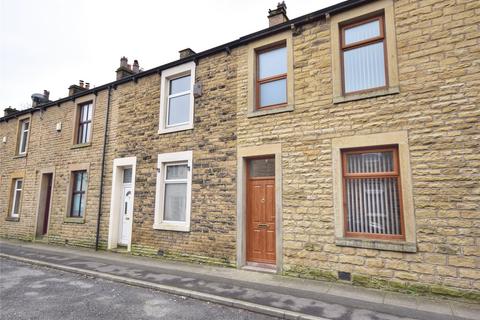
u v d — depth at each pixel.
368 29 6.84
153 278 6.76
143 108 10.22
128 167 10.52
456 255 5.27
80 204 11.52
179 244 8.55
